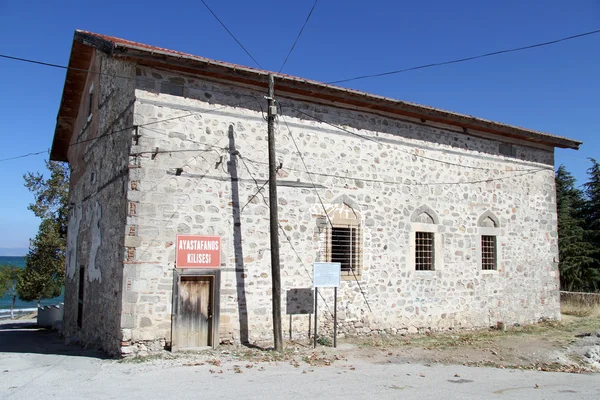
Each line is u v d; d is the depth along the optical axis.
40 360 9.20
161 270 9.60
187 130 10.17
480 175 14.76
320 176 11.81
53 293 28.86
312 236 11.53
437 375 8.52
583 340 12.34
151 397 6.48
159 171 9.78
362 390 7.16
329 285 10.82
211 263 10.13
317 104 12.00
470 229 14.34
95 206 12.43
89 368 8.33
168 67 10.05
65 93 15.73
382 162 12.85
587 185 33.00
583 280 30.05
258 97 11.16
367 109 12.77
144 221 9.53
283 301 11.02
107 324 10.30
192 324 9.91
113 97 11.36
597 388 8.00
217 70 10.25
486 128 14.63
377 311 12.35
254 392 6.84
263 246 10.84
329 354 10.02
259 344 10.45
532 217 15.84
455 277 13.85
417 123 13.63
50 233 27.36
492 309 14.49
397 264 12.80
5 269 37.72
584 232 31.02
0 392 6.73
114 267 10.10
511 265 15.11
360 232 12.30
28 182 27.56
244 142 10.84
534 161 16.14
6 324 21.86
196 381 7.42
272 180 10.00
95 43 10.84
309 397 6.66
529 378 8.65
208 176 10.31
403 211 13.07
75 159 16.19
